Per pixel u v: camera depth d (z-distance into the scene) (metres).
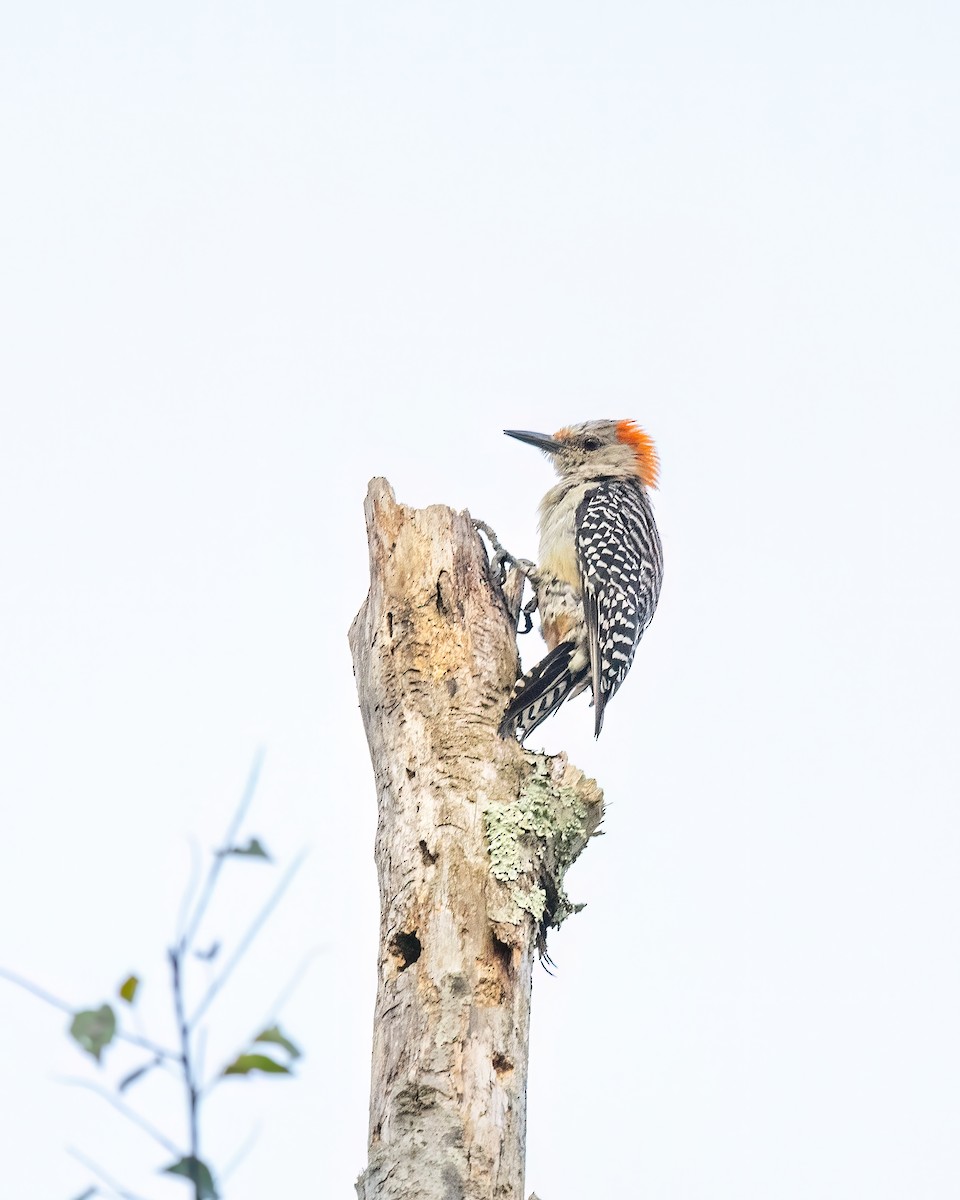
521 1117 9.66
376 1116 9.66
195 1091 4.63
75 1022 4.80
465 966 9.95
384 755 10.94
